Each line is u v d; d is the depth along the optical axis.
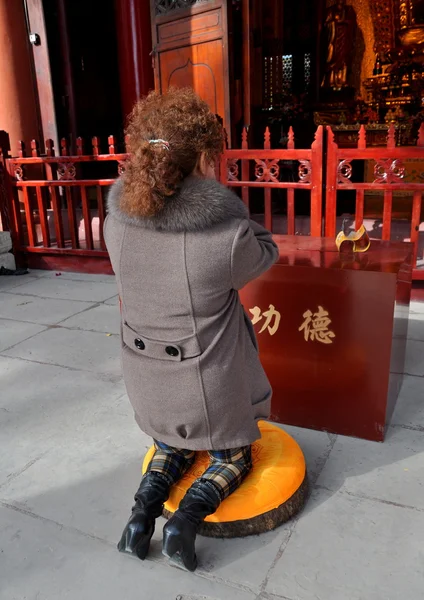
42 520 2.09
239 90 5.91
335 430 2.59
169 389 1.77
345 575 1.76
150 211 1.55
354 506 2.08
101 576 1.81
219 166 4.76
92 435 2.69
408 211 6.00
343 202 6.98
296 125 9.03
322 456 2.41
